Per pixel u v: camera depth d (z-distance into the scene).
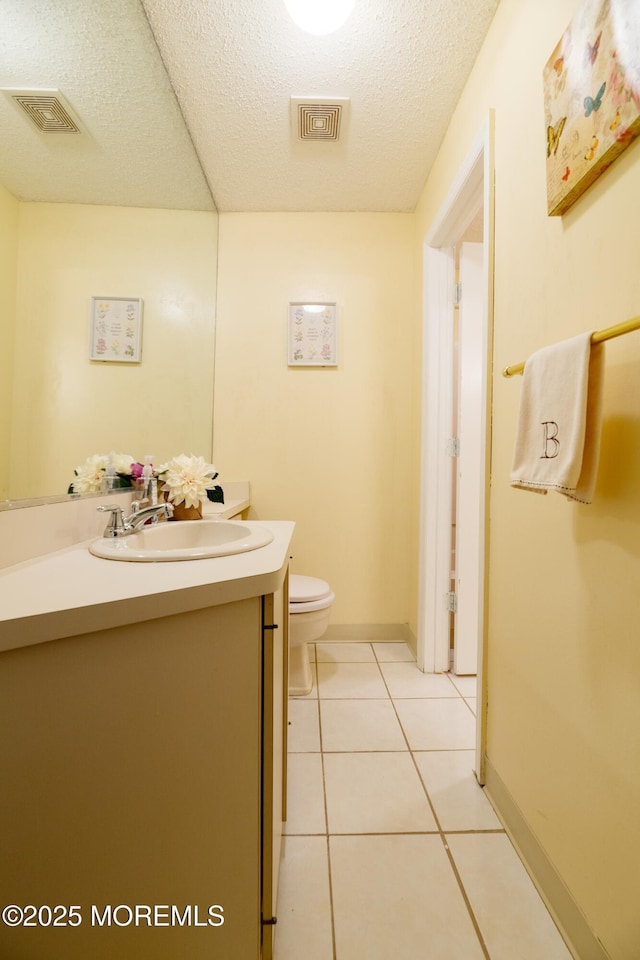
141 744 0.63
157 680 0.63
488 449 1.26
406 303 2.26
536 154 1.01
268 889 0.74
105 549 0.89
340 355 2.26
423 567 1.98
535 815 0.97
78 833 0.61
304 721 1.56
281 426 2.25
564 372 0.77
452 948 0.82
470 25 1.27
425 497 1.98
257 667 0.70
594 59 0.75
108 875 0.63
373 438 2.27
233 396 2.24
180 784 0.65
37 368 0.94
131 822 0.63
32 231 0.91
